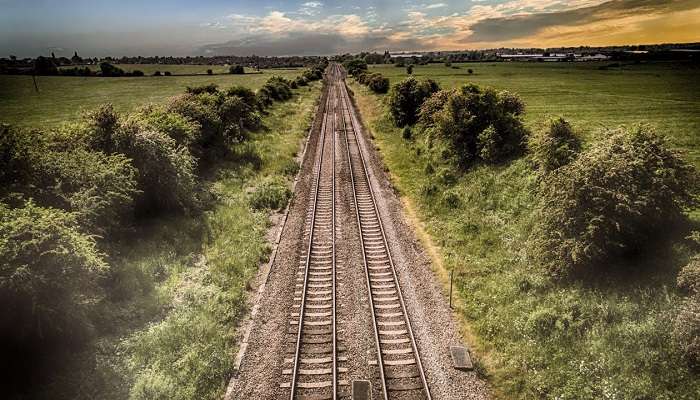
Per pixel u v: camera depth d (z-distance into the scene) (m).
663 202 13.45
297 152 35.28
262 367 11.55
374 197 24.27
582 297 13.17
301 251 18.17
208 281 15.58
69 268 11.09
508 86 79.25
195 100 33.94
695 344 9.69
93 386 10.54
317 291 15.19
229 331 12.98
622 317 11.84
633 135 15.12
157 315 13.66
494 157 25.22
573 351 11.52
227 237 19.06
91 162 17.08
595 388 10.27
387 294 14.97
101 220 16.09
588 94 65.81
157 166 19.89
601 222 13.28
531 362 11.55
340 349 12.22
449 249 18.20
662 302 11.60
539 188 19.50
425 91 42.47
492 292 14.86
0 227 10.77
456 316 13.91
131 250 16.88
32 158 15.73
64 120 53.16
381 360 11.64
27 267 10.29
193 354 11.66
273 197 23.94
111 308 13.35
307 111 56.81
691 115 44.69
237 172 28.39
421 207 23.06
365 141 39.09
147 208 20.23
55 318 10.84
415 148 33.88
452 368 11.67
